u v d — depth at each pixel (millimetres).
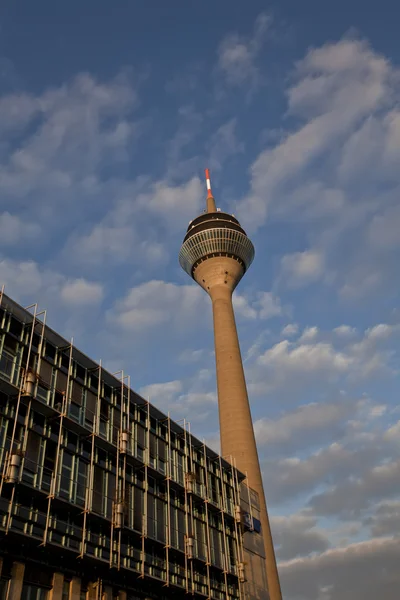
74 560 38594
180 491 54031
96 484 42938
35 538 34938
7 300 41188
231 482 66188
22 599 33938
